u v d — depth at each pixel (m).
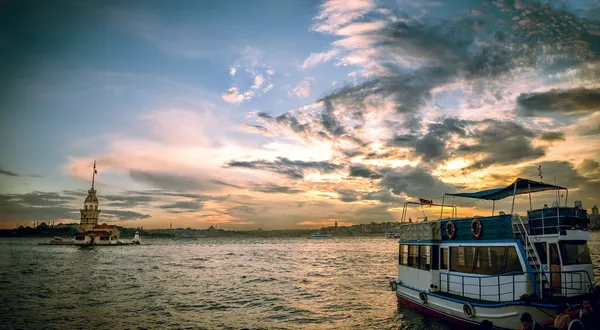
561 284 17.72
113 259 99.50
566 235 17.88
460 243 22.52
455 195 25.39
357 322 27.06
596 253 77.88
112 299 37.59
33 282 50.47
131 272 65.38
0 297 38.03
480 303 20.03
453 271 22.91
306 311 31.67
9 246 179.62
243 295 40.62
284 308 33.16
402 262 29.27
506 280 19.05
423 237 25.83
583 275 18.27
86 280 53.16
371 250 159.62
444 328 22.67
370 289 43.88
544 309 16.75
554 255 18.27
